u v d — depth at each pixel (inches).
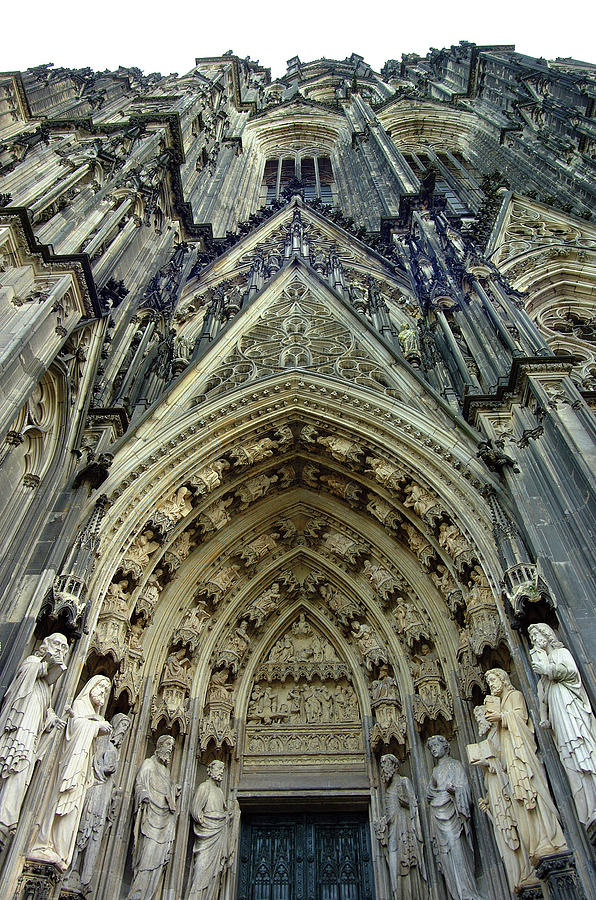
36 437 625.9
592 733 420.2
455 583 651.5
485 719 506.9
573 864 426.9
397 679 681.0
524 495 573.0
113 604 601.3
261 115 2282.2
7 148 1247.5
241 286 1075.3
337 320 924.0
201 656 697.6
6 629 492.1
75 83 2085.4
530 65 1908.2
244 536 782.5
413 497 683.4
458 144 1953.7
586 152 1339.8
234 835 618.8
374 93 2471.7
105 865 520.1
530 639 487.5
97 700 509.0
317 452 783.1
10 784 411.5
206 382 808.3
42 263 661.9
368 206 1513.3
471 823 549.0
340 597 779.4
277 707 720.3
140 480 662.5
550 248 1130.0
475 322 809.5
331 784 649.0
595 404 678.5
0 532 552.7
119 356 803.4
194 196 1515.7
